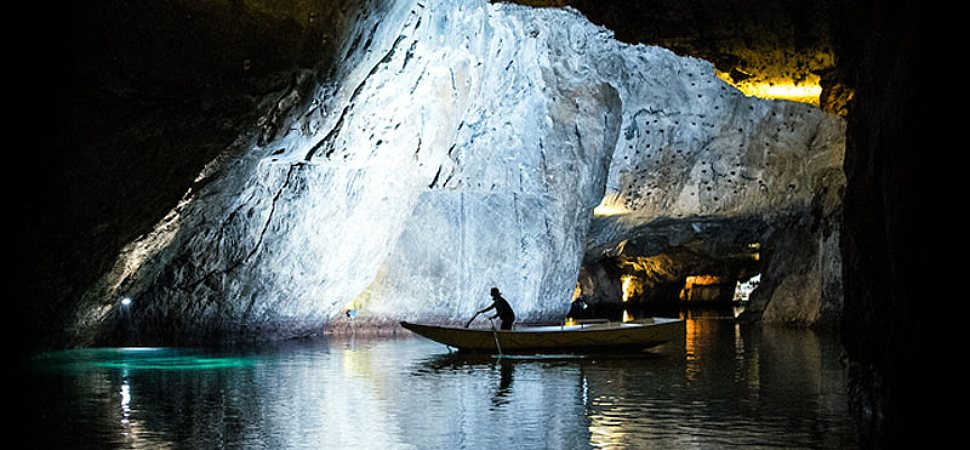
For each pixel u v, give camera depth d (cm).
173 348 1580
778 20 1122
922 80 649
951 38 615
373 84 1523
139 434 800
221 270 1612
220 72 1220
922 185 643
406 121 1705
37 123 1098
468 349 1538
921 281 651
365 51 1404
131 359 1386
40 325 1299
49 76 1086
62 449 739
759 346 1677
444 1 1628
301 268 1717
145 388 1074
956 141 603
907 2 700
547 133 2180
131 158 1223
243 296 1667
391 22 1414
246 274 1645
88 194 1204
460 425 851
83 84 1120
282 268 1689
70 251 1238
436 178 2030
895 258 698
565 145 2198
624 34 1242
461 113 1881
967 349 591
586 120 2198
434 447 754
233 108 1276
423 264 2042
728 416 893
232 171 1412
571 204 2238
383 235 1845
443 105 1798
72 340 1438
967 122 595
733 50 1242
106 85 1137
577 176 2222
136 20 1116
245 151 1382
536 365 1357
